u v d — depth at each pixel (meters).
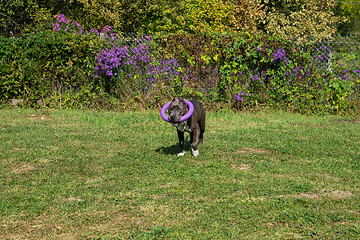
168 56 14.30
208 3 21.81
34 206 5.48
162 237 4.49
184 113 7.73
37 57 14.63
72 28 15.25
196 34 14.39
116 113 13.72
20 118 12.63
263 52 14.03
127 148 8.88
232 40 14.11
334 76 13.94
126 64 14.48
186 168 7.23
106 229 4.76
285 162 7.73
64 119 12.54
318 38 14.23
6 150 8.55
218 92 14.29
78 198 5.84
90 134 10.25
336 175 6.88
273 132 10.69
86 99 14.74
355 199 5.64
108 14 19.75
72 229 4.80
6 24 22.45
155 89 14.45
